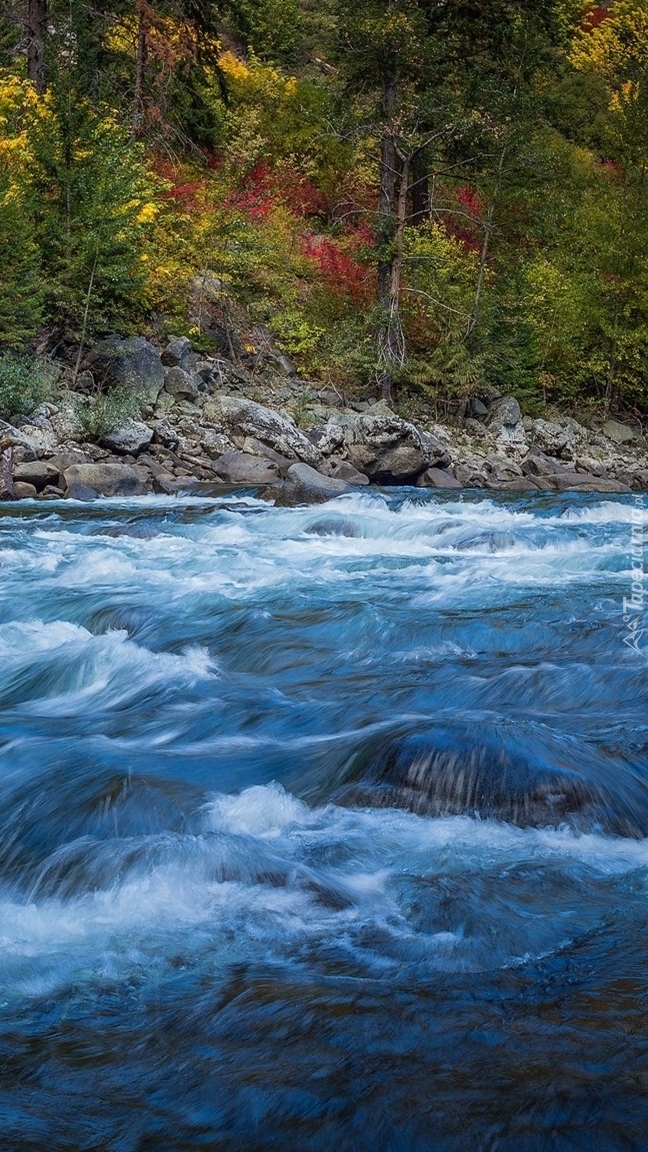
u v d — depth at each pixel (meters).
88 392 23.09
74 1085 2.88
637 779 5.32
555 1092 2.78
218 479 21.48
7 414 20.44
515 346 30.94
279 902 4.12
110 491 18.98
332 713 6.54
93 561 11.91
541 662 7.63
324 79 36.50
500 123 29.95
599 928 3.89
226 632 8.73
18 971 3.59
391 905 4.08
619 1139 2.58
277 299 29.83
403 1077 2.87
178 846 4.54
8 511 16.06
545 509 17.53
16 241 22.33
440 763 5.21
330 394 27.77
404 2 28.22
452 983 3.45
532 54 30.75
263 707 6.73
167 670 7.71
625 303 33.50
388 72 28.53
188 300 27.02
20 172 23.94
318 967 3.58
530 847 4.69
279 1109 2.74
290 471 19.33
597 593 10.23
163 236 27.31
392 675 7.47
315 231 33.12
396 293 28.78
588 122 44.97
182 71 31.39
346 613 9.09
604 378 34.03
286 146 34.09
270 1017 3.23
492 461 26.52
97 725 6.48
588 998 3.33
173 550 12.90
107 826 4.77
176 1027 3.19
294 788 5.34
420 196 32.84
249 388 26.42
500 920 3.95
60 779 5.26
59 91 24.48
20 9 30.17
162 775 5.41
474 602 9.77
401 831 4.85
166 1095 2.82
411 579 11.14
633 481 28.66
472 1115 2.69
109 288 23.81
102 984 3.49
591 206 34.56
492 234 32.16
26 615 9.59
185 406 23.88
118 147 24.77
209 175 30.88
